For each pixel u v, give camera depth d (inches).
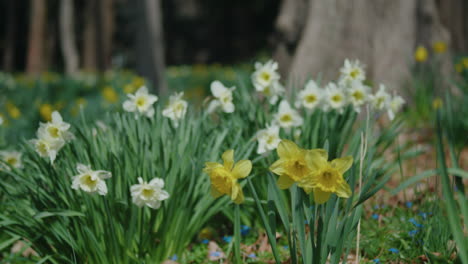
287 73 271.6
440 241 99.7
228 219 134.5
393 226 116.8
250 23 1296.8
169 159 111.3
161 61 513.7
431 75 267.6
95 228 100.3
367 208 133.0
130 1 510.0
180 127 116.0
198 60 1316.4
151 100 115.4
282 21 276.5
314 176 67.7
